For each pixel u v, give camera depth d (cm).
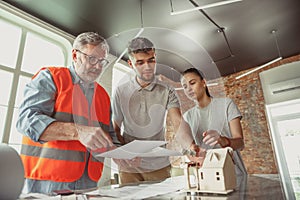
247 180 82
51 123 75
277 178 86
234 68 436
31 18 256
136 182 86
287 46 361
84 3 236
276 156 384
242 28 301
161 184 74
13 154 42
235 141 104
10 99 241
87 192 63
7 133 231
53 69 96
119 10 247
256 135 407
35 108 83
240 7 258
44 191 82
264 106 411
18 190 41
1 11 236
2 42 248
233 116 117
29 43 276
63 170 83
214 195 51
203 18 271
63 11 250
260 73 428
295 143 377
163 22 272
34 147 89
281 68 405
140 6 241
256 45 351
